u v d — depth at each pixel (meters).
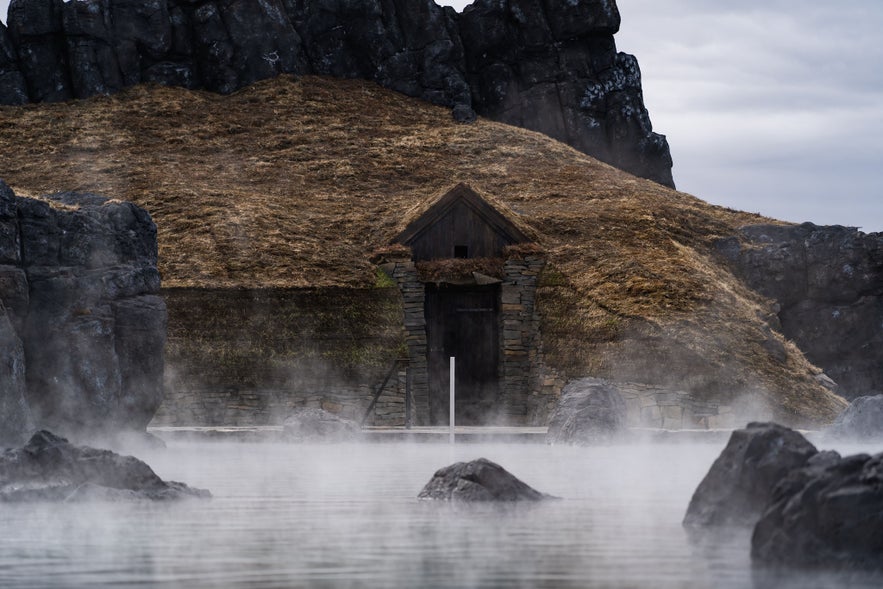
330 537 13.48
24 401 30.81
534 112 103.06
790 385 56.34
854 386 73.12
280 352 58.47
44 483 18.09
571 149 93.56
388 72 102.19
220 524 14.68
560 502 17.33
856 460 11.17
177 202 72.56
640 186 83.50
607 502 17.30
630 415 55.69
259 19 100.44
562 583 10.31
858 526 10.80
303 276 62.31
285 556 12.02
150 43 98.50
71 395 33.19
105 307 34.75
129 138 89.44
